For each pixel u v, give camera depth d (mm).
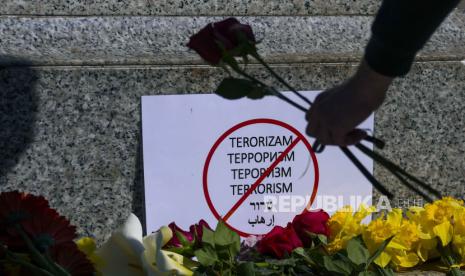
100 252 2520
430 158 3250
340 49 3182
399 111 3199
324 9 3281
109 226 2965
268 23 3199
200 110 2984
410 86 3199
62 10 3049
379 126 3184
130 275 2494
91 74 2904
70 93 2895
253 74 3023
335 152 3109
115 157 2949
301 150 3068
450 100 3246
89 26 3047
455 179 3285
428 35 1637
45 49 2951
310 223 2652
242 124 3014
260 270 2455
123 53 2984
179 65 2961
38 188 2895
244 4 3195
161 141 2963
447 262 2781
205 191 3004
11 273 2188
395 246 2613
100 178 2945
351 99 1710
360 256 2447
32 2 3027
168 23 3113
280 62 3033
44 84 2869
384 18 1626
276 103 3031
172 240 2600
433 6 1577
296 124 3051
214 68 2990
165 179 2975
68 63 2873
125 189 2969
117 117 2938
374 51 1664
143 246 2451
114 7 3092
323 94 1761
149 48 3035
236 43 1843
